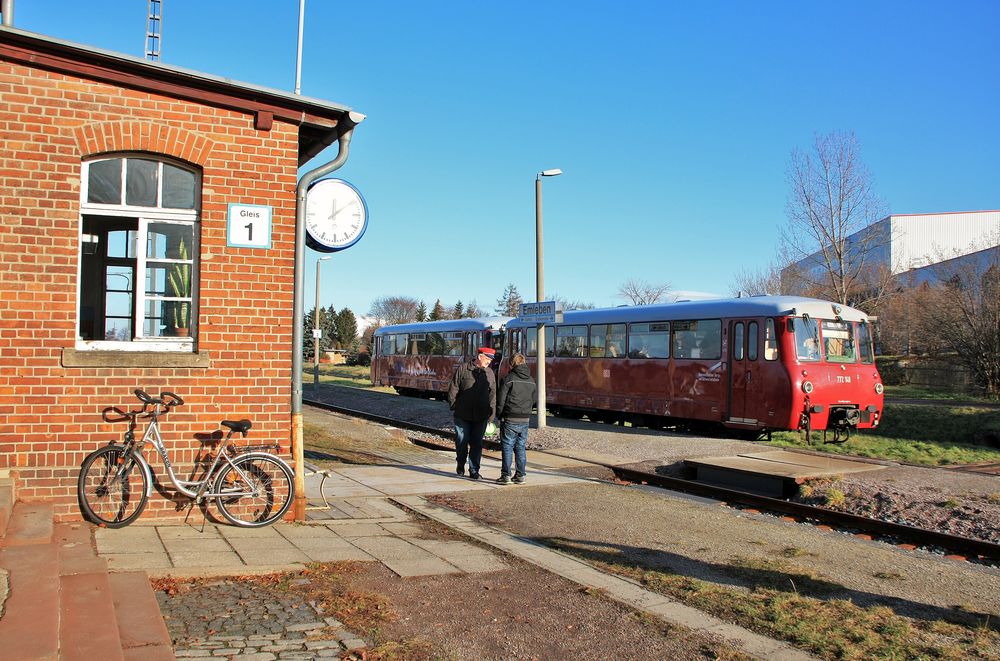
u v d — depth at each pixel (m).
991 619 5.82
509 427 11.70
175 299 7.82
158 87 7.59
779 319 17.27
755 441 17.95
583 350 23.16
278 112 8.09
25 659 3.59
